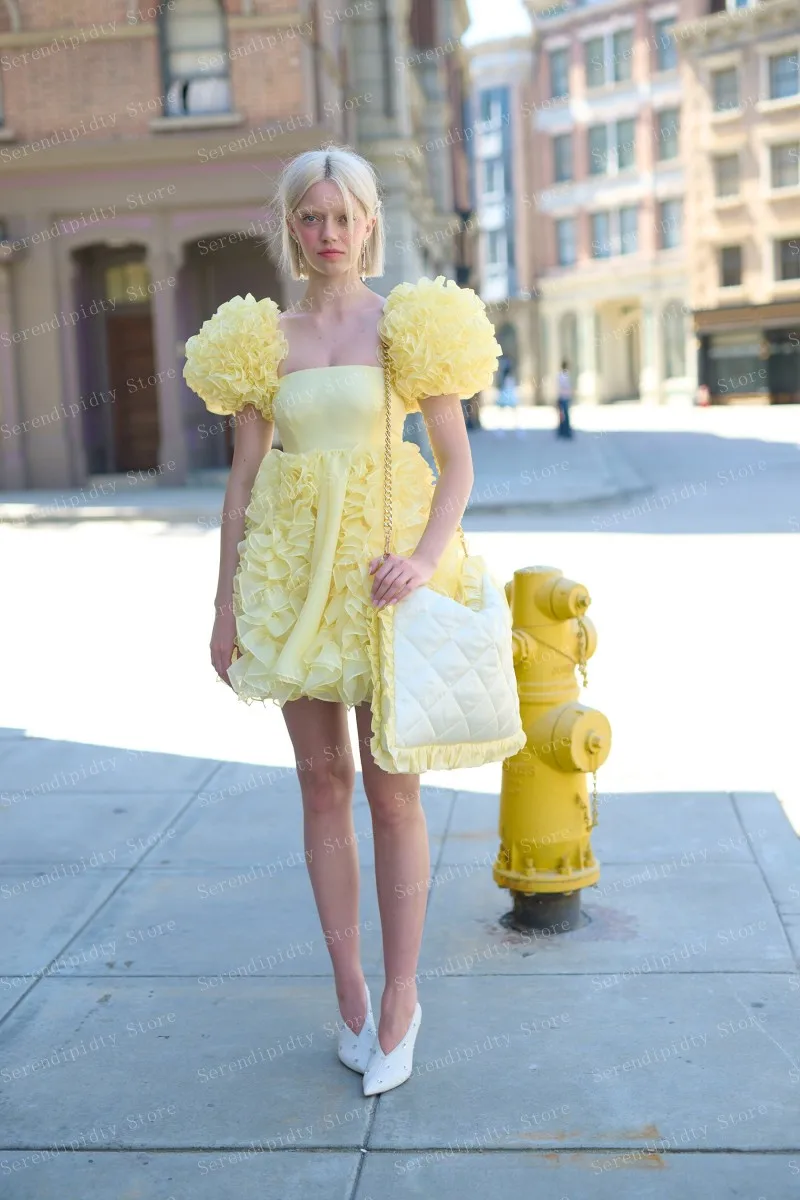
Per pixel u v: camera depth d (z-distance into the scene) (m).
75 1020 3.27
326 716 2.91
